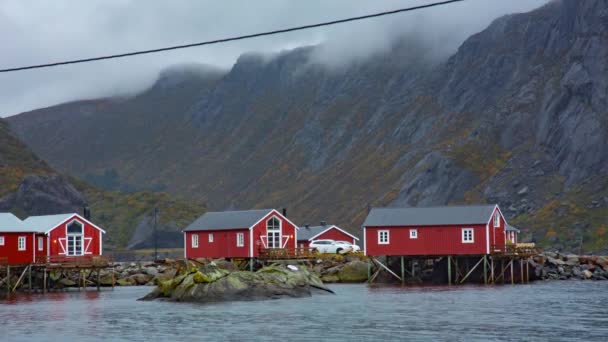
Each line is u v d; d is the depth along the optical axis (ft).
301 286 283.59
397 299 266.57
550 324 197.06
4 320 220.43
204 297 264.93
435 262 369.30
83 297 299.79
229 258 376.68
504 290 301.02
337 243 427.33
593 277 377.71
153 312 234.58
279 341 176.35
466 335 180.96
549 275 374.84
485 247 338.54
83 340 182.50
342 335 183.52
